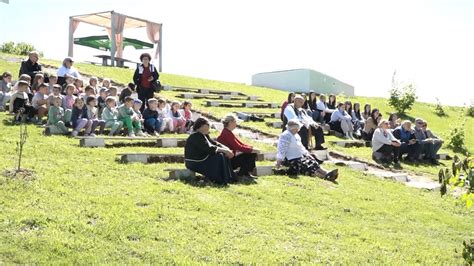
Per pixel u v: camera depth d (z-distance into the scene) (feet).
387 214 34.71
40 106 46.73
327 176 41.63
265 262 22.29
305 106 68.54
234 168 37.99
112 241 22.67
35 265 19.43
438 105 108.88
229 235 25.14
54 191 28.09
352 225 30.17
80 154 37.83
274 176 39.99
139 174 34.65
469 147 81.87
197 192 31.81
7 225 22.45
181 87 81.76
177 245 23.09
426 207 38.86
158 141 45.78
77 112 44.27
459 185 17.83
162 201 28.86
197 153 35.04
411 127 61.41
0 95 50.57
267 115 72.18
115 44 97.86
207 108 69.87
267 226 27.27
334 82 114.01
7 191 26.84
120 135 47.01
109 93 52.49
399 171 54.13
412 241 28.66
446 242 29.94
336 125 68.03
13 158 33.94
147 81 53.83
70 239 21.95
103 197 28.09
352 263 23.52
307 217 30.32
